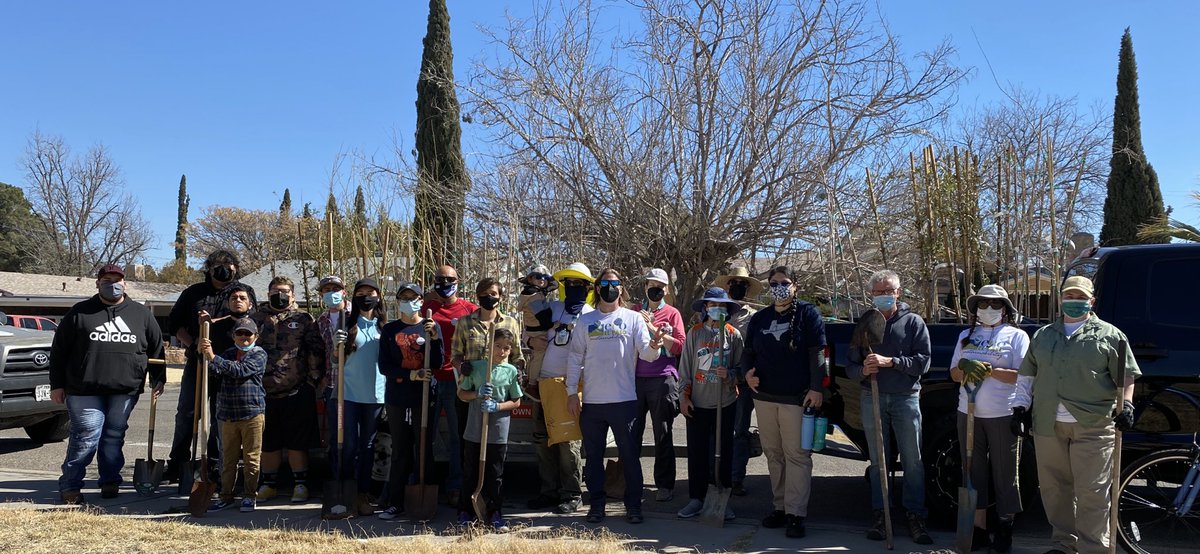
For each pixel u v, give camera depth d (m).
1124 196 26.08
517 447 7.02
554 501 6.86
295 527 6.07
